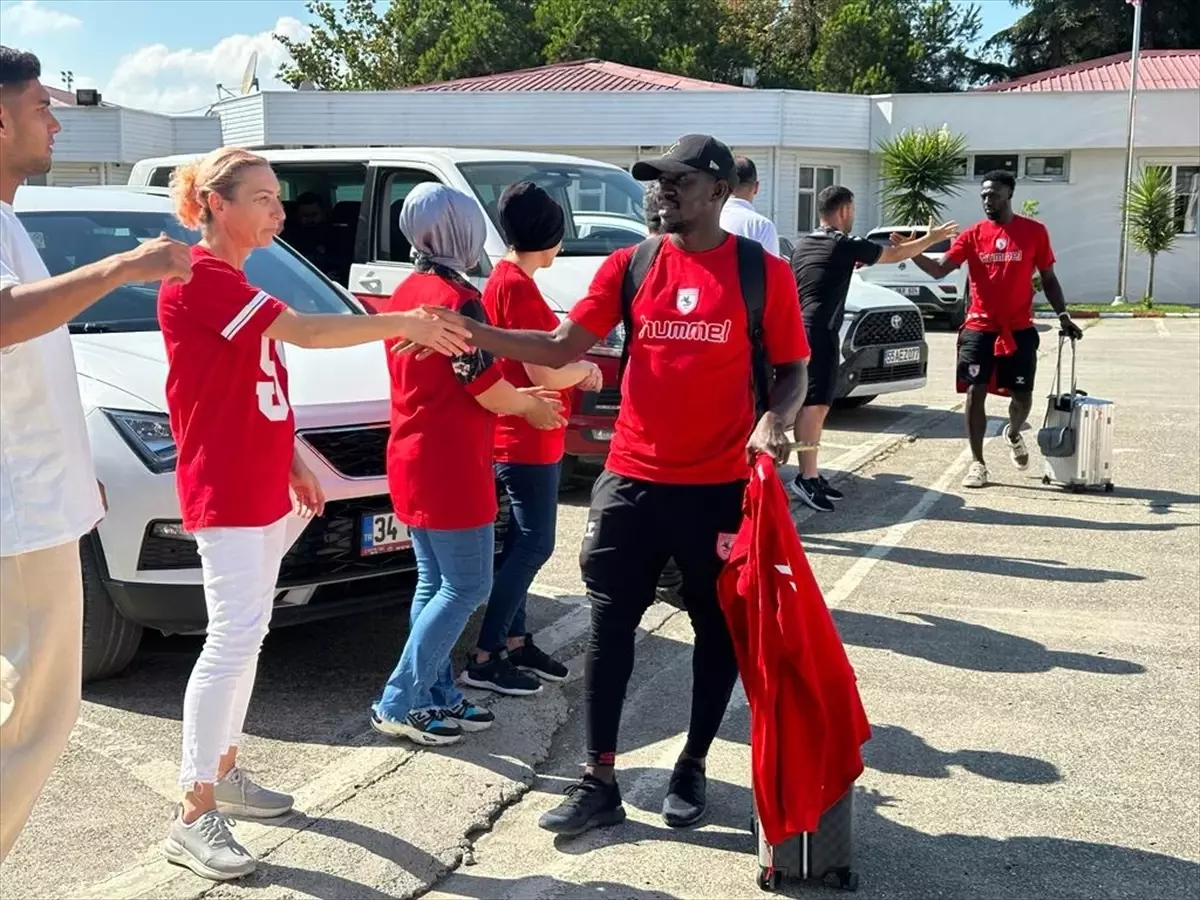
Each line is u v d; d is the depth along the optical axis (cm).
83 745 408
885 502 780
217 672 320
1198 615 553
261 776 383
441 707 411
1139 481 835
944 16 4819
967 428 812
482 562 384
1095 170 2641
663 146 2517
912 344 1023
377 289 782
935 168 2461
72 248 525
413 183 789
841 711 318
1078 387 1281
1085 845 349
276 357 328
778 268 338
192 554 413
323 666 485
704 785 365
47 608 263
